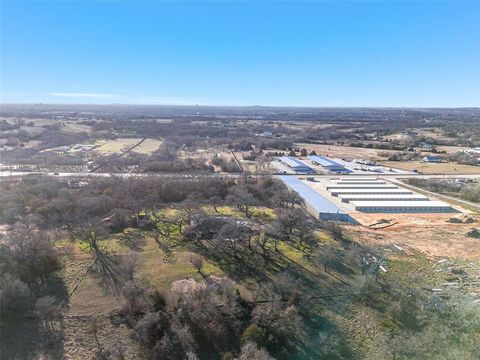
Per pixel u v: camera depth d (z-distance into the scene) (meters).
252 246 86.81
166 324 59.22
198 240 89.69
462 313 65.31
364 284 73.62
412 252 89.94
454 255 88.94
